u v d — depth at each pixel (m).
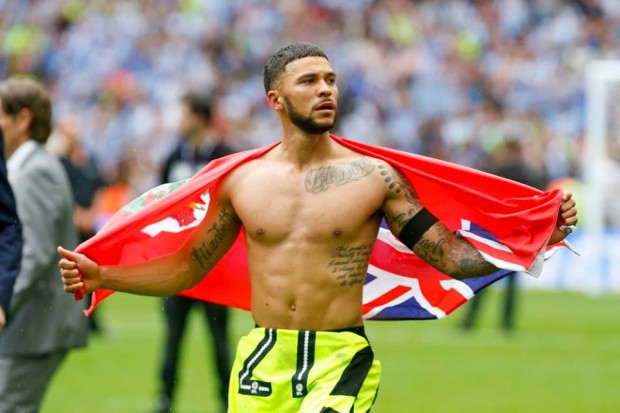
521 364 25.11
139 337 28.66
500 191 11.14
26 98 13.76
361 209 10.73
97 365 24.69
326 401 10.41
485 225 11.21
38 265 13.37
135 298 37.44
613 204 40.19
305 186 10.81
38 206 13.45
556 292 40.16
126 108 55.38
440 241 10.93
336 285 10.70
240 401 10.83
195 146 19.08
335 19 59.38
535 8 58.88
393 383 22.73
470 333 29.91
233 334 28.02
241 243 12.05
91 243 11.33
